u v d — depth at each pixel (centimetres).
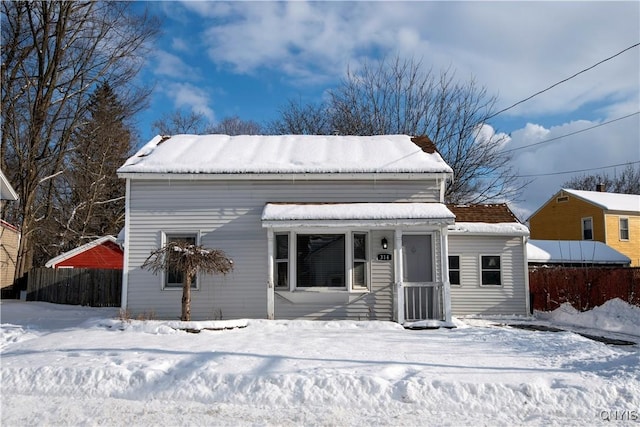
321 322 1231
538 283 1886
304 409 603
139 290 1345
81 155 2995
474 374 693
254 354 816
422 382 647
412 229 1359
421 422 559
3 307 1805
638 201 3319
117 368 718
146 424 558
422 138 1695
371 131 2878
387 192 1390
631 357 763
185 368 727
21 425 557
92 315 1578
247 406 617
